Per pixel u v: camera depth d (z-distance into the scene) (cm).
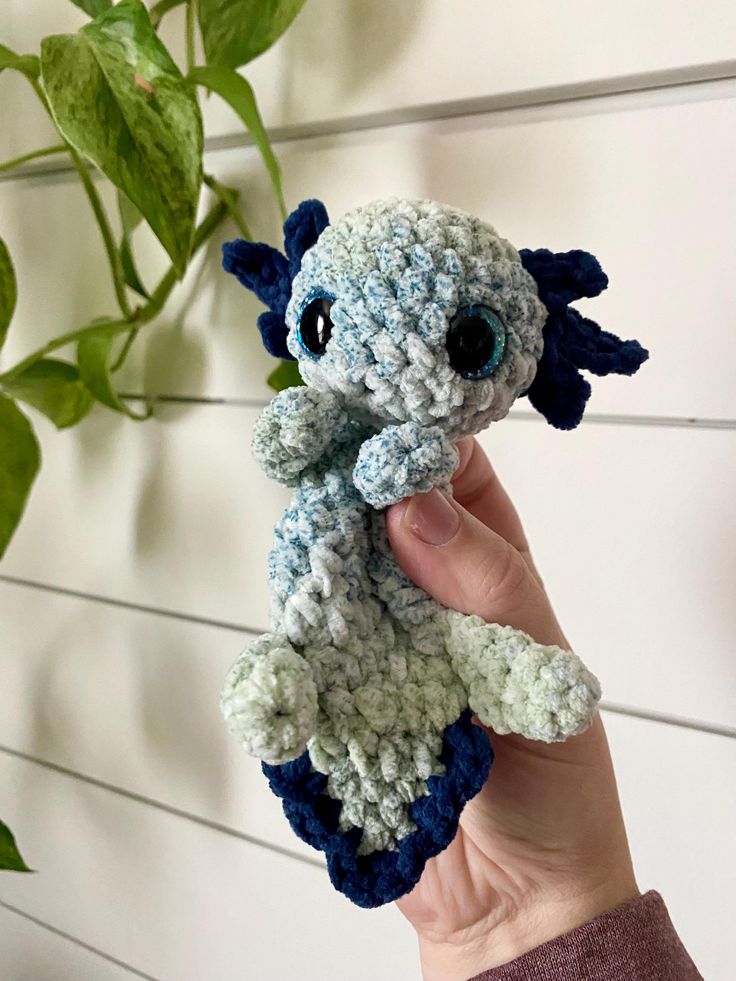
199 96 41
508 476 38
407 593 21
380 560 21
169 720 50
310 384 21
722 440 34
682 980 27
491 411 20
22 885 60
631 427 35
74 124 29
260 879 49
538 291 21
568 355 21
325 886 47
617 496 36
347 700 19
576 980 26
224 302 43
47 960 61
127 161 30
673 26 31
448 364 19
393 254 19
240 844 50
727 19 30
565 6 32
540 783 28
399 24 35
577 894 29
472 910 31
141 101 30
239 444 44
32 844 59
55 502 51
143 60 31
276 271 23
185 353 45
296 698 17
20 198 48
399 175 37
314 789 19
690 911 38
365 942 47
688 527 35
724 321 33
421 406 19
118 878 55
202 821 51
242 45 36
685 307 33
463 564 22
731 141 31
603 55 32
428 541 21
